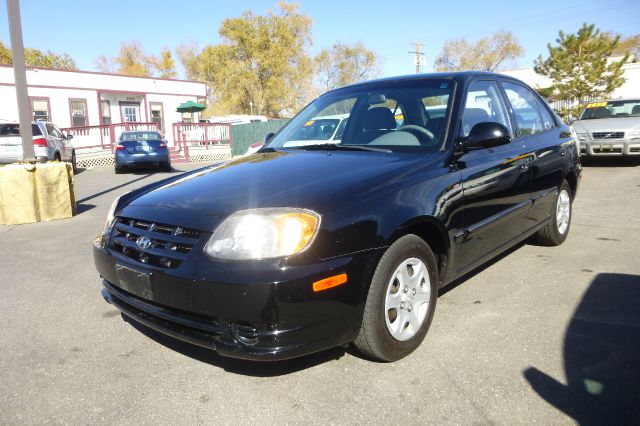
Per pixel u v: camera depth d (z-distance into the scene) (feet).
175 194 9.77
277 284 7.50
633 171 34.06
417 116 11.81
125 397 8.49
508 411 7.76
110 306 12.76
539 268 14.61
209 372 9.25
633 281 13.32
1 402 8.42
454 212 10.26
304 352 7.85
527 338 10.18
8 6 26.07
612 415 7.60
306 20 152.05
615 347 9.71
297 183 9.14
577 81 65.92
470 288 13.12
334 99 14.12
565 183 16.53
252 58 149.48
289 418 7.77
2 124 42.29
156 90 81.76
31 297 13.51
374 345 8.80
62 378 9.18
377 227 8.56
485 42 196.65
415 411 7.83
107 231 10.09
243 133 77.41
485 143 10.80
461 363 9.23
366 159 10.48
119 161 48.93
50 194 24.43
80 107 72.38
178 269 8.14
